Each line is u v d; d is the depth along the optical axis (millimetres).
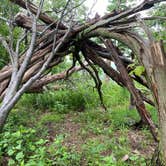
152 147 4719
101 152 4449
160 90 2760
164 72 2773
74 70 6852
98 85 5809
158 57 2787
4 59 6723
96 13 4516
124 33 3572
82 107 7340
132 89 4066
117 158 4254
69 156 4109
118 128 5586
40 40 4590
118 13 4047
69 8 4684
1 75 4594
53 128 5609
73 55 5254
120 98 8102
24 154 4215
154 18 3742
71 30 4504
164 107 2730
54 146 4453
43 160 3895
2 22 6727
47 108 7316
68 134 5211
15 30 6750
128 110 6535
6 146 4379
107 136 5145
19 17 4562
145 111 3975
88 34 4430
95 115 6434
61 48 4777
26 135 4672
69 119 6273
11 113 6391
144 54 3086
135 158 3994
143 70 3033
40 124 5754
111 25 4023
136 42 3295
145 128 5461
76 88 7820
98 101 7660
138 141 4938
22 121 5852
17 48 3922
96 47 4980
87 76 8156
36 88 6562
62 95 7605
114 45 4641
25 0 4414
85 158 4207
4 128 5152
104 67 4949
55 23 4676
